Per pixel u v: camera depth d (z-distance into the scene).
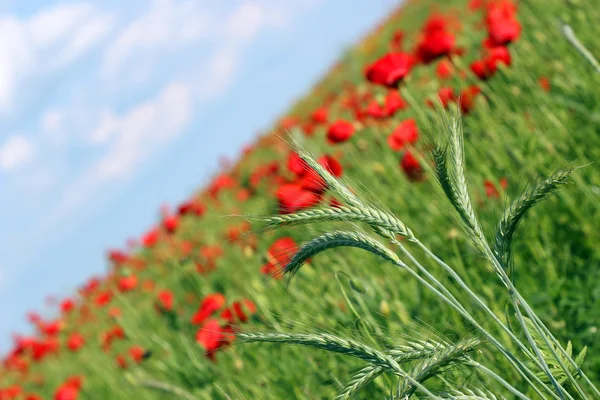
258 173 8.20
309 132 7.83
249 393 3.56
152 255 10.12
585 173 3.82
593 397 2.59
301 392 3.16
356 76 12.32
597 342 2.92
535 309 3.39
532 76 5.39
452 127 1.69
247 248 5.94
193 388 4.29
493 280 3.62
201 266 6.77
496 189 3.84
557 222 3.86
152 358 5.97
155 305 6.23
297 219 1.62
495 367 2.56
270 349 3.78
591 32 5.10
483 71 5.09
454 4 13.77
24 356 9.91
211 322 4.05
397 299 3.30
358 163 5.93
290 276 1.71
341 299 3.61
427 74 6.53
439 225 4.12
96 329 9.16
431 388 2.03
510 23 5.11
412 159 4.40
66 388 6.44
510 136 4.44
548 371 1.58
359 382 1.64
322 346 1.63
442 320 3.12
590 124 4.19
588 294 3.29
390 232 1.63
